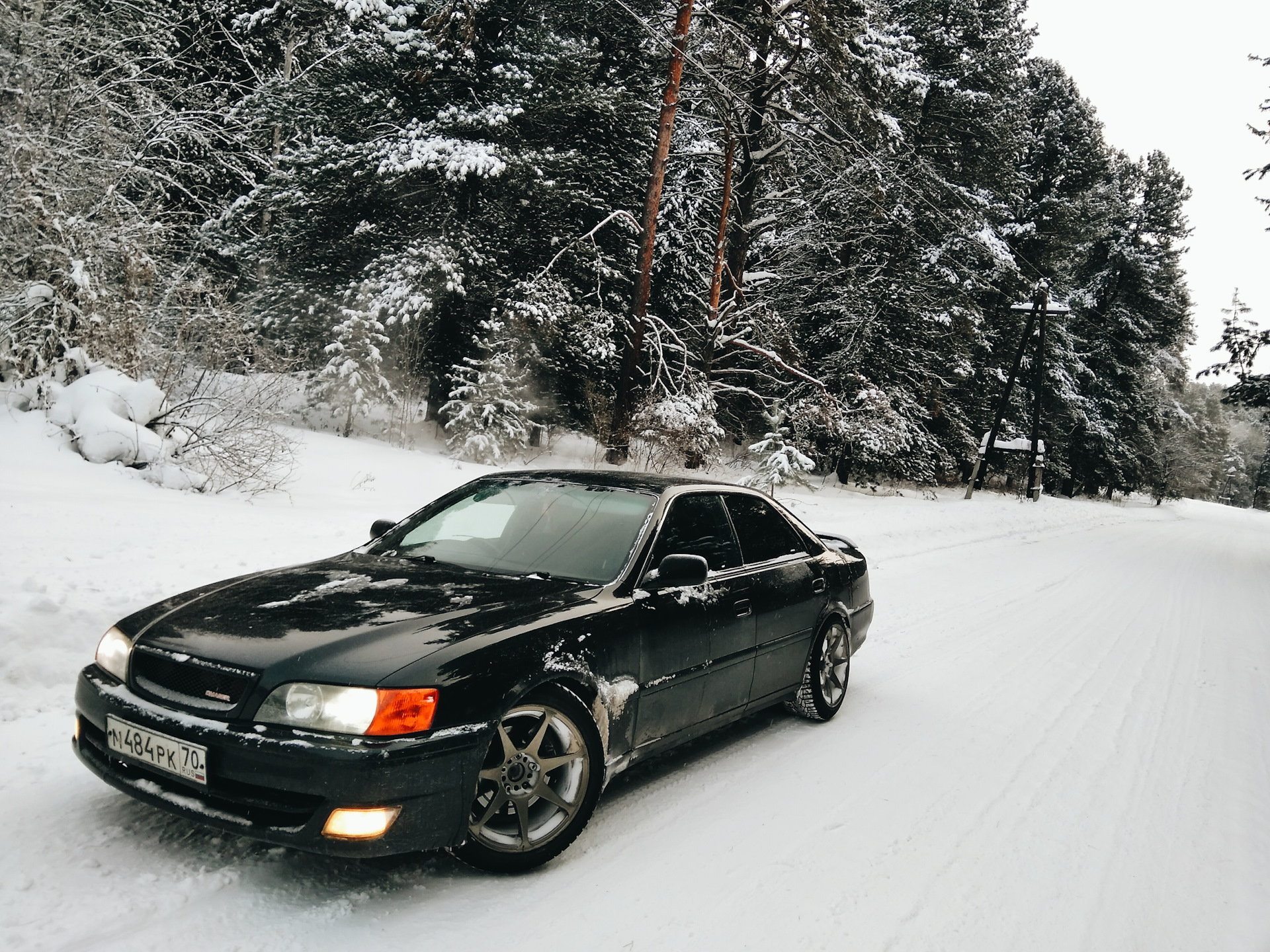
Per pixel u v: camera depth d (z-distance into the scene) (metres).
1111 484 54.44
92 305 11.09
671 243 23.09
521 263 20.88
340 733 2.64
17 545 6.24
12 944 2.39
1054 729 5.48
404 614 3.14
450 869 3.11
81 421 10.07
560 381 21.50
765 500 5.10
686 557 3.73
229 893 2.79
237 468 10.87
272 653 2.81
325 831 2.60
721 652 4.12
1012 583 12.37
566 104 19.52
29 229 11.02
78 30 12.23
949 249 29.34
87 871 2.83
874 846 3.59
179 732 2.73
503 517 4.20
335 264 19.98
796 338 27.42
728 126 20.33
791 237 26.05
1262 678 7.39
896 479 34.22
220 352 11.70
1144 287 50.09
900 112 25.27
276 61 23.86
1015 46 33.59
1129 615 10.34
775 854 3.45
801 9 18.53
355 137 19.38
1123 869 3.55
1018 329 40.12
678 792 4.03
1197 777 4.73
